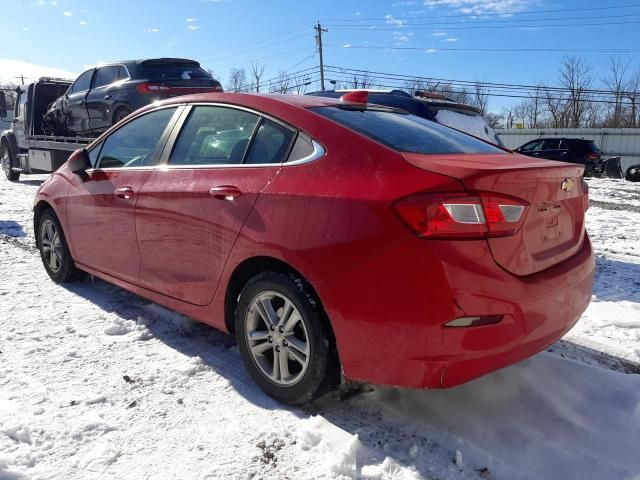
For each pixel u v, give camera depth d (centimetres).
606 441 249
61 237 458
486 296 220
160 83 880
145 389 293
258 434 254
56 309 411
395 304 225
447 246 217
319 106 303
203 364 324
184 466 231
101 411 271
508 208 227
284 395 276
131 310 411
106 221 389
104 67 964
